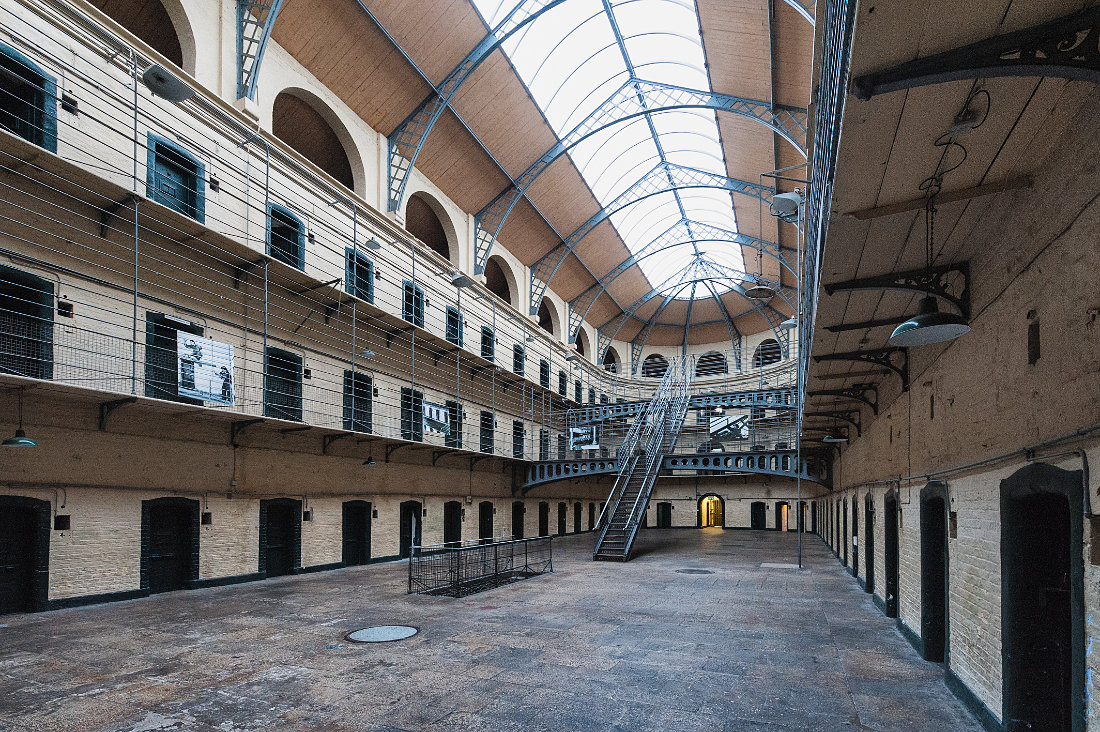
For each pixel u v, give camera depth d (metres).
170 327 12.10
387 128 18.58
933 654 7.43
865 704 5.99
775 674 6.90
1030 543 4.82
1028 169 4.17
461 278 17.09
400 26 16.06
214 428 13.02
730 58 17.25
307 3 14.70
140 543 11.44
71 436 10.44
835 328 7.23
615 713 5.73
